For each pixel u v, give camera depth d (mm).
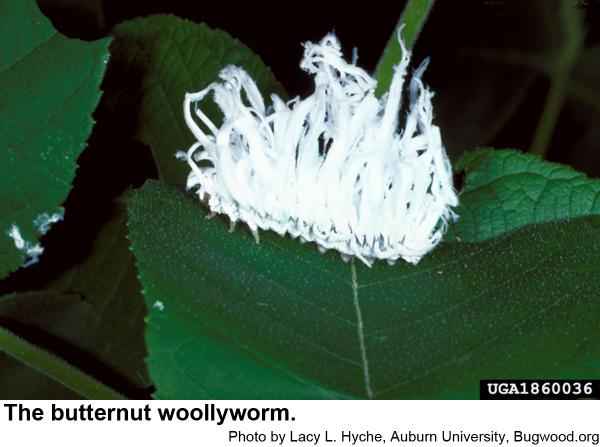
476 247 114
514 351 99
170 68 135
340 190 106
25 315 130
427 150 109
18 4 115
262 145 107
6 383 129
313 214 107
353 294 107
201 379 95
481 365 98
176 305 98
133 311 134
